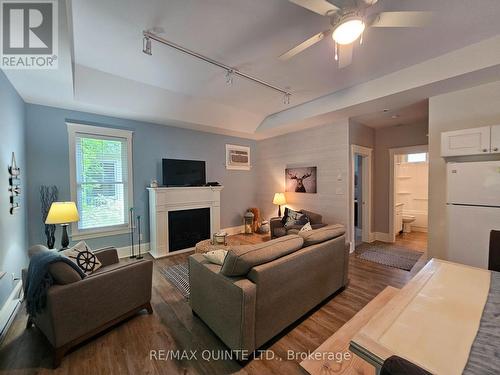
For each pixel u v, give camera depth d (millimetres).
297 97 3783
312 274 2162
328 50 2406
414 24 1596
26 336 1907
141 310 2250
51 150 3295
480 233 2373
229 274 1684
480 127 2510
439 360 756
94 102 3176
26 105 3109
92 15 1902
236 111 4430
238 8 1834
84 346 1788
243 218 5875
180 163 4477
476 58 2291
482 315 1004
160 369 1580
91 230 3652
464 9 1815
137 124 4117
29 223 3139
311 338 1882
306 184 4863
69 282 1679
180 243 4375
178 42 2283
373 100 3156
